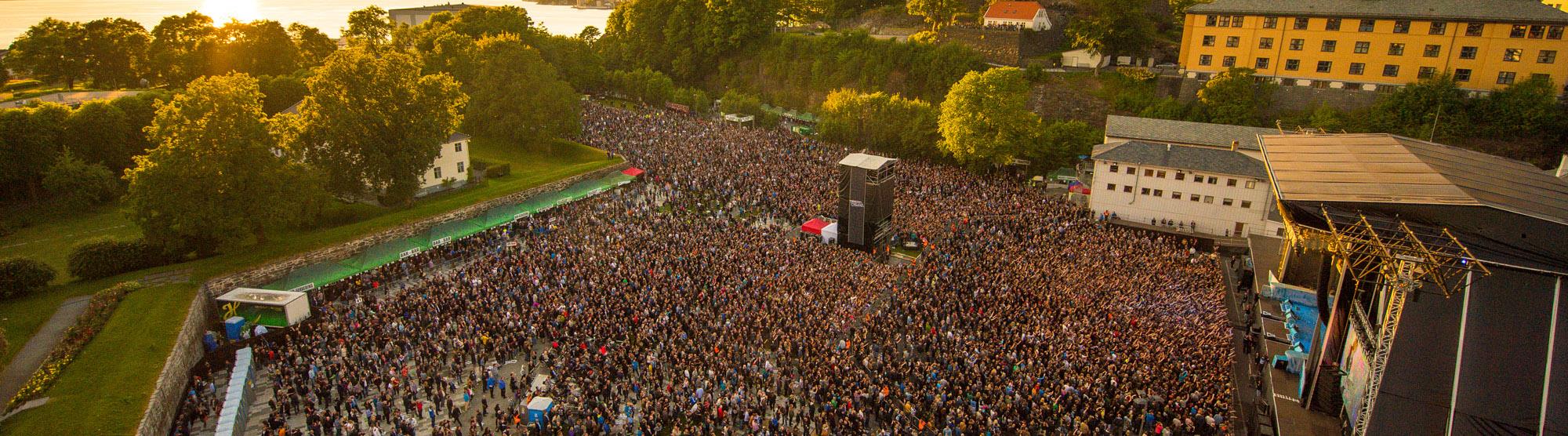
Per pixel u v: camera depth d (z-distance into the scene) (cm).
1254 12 10125
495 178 8731
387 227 6556
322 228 6769
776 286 5319
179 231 5362
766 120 12362
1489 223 3497
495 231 6906
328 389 4072
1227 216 7338
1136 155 7650
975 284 5409
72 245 6209
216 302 5250
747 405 4059
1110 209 7912
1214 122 10012
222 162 5328
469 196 7594
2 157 6769
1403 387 3428
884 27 15288
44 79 12138
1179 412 3881
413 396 4119
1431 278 3466
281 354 4534
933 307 5078
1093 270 5691
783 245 6262
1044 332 4588
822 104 12669
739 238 6350
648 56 16362
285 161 5966
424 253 6312
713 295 5247
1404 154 4597
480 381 4456
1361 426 3597
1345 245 3756
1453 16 9025
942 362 4384
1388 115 9194
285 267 5753
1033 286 5325
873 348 4675
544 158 9819
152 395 3819
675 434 3712
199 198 5356
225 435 3656
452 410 3978
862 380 4178
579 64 14888
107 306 4725
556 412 3897
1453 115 8975
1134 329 4734
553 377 4322
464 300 5109
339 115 6550
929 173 8719
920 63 12594
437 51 11519
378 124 6819
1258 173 7100
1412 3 9425
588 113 12169
